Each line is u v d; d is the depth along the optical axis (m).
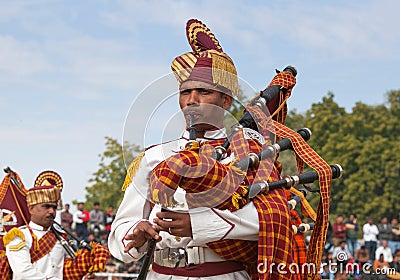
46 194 8.82
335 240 22.31
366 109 56.88
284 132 4.88
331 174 4.77
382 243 21.70
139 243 4.32
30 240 8.65
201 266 4.43
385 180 48.66
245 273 4.55
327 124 52.53
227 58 4.54
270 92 4.86
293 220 5.00
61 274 8.82
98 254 8.73
